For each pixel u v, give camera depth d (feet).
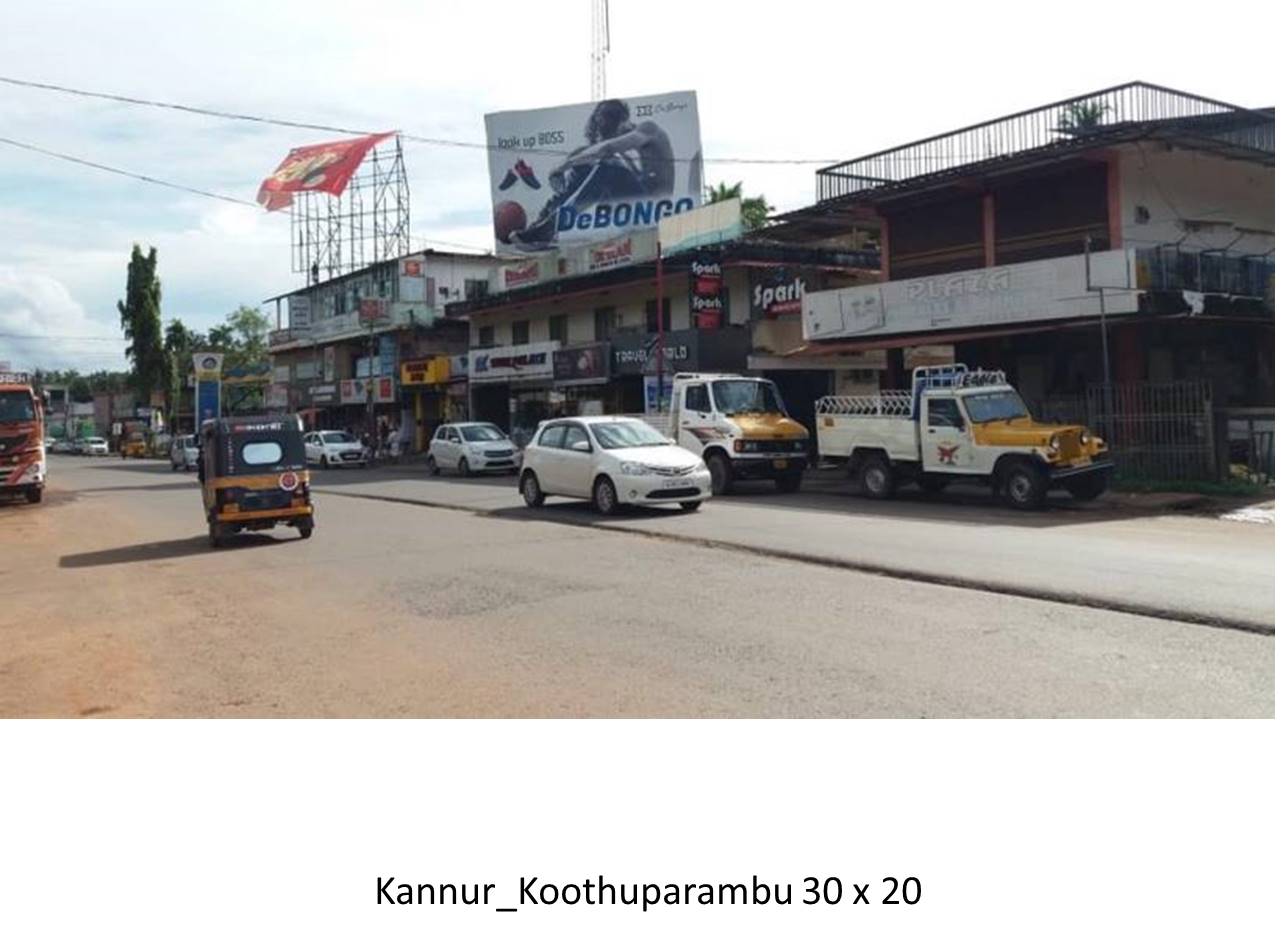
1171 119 66.03
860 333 83.51
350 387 171.22
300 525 53.42
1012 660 24.26
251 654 28.09
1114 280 66.74
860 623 28.43
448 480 102.22
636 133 131.23
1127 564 36.68
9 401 87.86
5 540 60.75
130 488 108.37
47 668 27.55
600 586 35.29
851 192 84.99
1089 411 69.26
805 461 72.13
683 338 98.94
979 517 54.65
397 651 27.55
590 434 58.75
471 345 145.48
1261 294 72.08
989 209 79.61
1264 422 65.31
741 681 23.39
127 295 229.66
